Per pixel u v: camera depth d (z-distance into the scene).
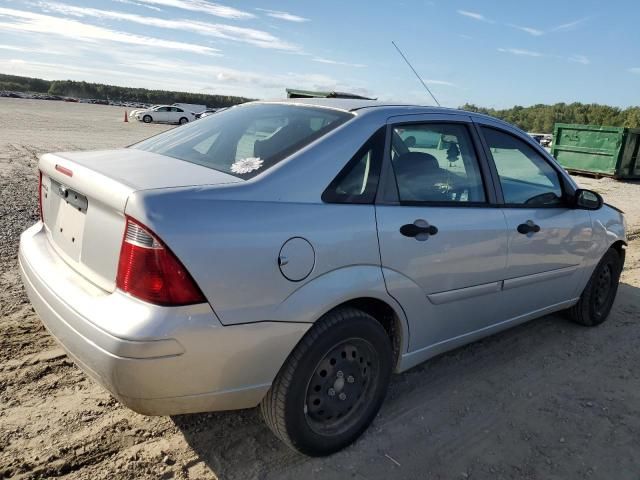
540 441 2.98
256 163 2.55
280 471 2.61
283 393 2.45
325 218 2.48
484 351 4.05
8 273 4.76
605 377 3.76
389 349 2.85
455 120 3.29
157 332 2.04
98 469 2.53
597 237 4.24
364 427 2.86
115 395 2.15
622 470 2.79
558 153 17.08
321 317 2.53
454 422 3.11
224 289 2.17
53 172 2.71
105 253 2.26
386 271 2.71
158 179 2.32
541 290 3.87
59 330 2.36
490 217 3.28
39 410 2.92
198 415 3.01
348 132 2.74
